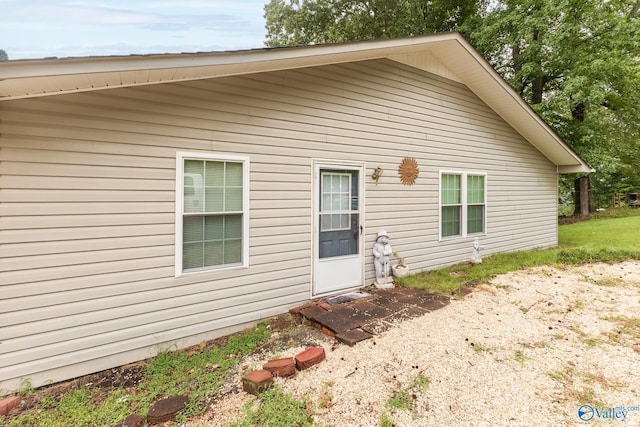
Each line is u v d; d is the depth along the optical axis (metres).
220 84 3.73
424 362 2.85
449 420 2.14
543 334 3.38
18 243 2.71
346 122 4.91
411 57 5.76
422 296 4.67
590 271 5.93
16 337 2.70
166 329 3.40
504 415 2.17
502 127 7.67
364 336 3.35
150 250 3.31
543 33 11.62
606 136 13.26
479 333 3.40
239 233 3.93
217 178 3.74
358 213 5.15
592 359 2.87
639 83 12.12
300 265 4.45
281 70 4.21
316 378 2.67
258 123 4.03
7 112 2.67
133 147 3.21
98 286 3.05
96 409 2.40
